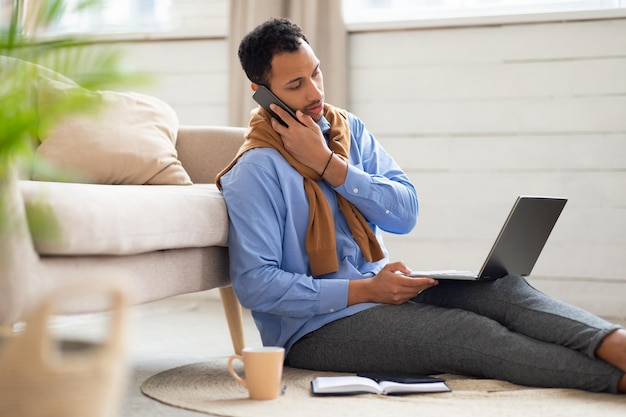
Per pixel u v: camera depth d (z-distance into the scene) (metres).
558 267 3.29
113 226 1.73
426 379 1.82
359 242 2.09
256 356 1.71
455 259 3.42
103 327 2.91
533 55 3.30
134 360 2.33
